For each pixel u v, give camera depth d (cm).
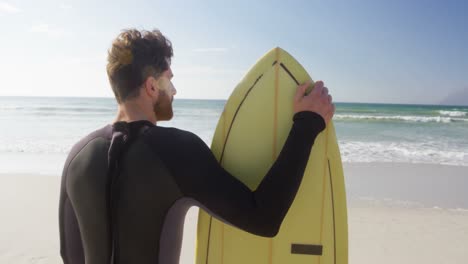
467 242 464
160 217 103
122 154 104
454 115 3048
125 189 102
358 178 813
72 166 110
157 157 101
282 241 158
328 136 159
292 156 109
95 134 112
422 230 502
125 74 107
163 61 112
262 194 102
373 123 2411
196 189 100
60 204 115
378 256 428
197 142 105
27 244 453
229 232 159
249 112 161
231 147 159
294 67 162
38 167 923
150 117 112
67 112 2983
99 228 104
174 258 109
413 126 2228
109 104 4209
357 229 505
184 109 3603
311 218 158
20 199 632
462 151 1229
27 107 3478
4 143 1352
